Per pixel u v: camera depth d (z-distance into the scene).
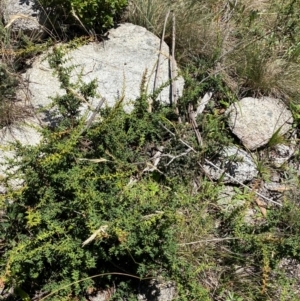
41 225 0.93
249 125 1.21
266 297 1.02
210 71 1.25
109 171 1.02
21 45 1.20
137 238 0.92
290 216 1.04
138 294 1.00
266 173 1.18
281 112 1.24
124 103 1.15
